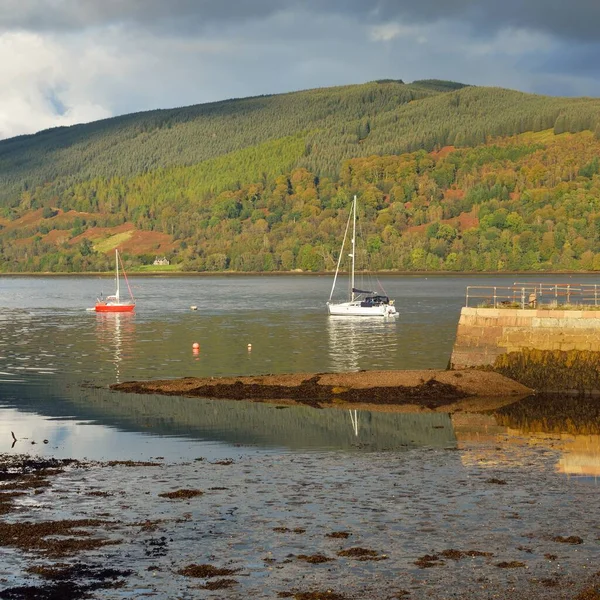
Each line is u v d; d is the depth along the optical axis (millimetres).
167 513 28469
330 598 22188
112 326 107438
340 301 166875
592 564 24000
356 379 53094
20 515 28359
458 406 48781
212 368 65500
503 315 54188
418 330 99312
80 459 36219
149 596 22453
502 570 23641
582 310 53750
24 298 194250
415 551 25000
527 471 33719
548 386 52625
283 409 47875
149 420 44750
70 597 22422
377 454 36875
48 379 59469
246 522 27578
